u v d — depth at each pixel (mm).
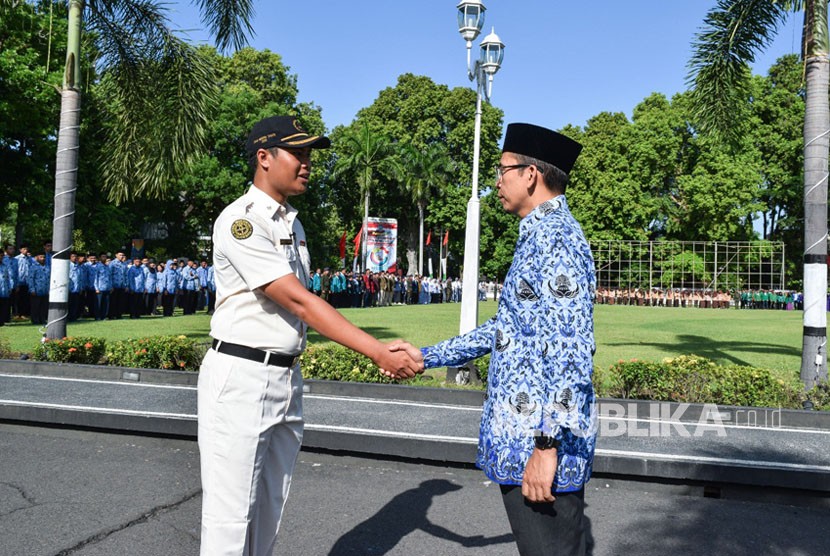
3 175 24359
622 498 4934
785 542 4117
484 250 52188
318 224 44906
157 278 23266
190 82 11820
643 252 47531
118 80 11828
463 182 49750
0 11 10992
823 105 9359
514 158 2471
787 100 45156
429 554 3807
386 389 8359
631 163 45906
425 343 13930
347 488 5012
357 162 43438
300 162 2654
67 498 4621
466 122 50000
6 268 16625
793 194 44531
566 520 2256
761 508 4785
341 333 2516
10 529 4020
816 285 9234
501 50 9328
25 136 23656
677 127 45219
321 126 44969
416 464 5590
